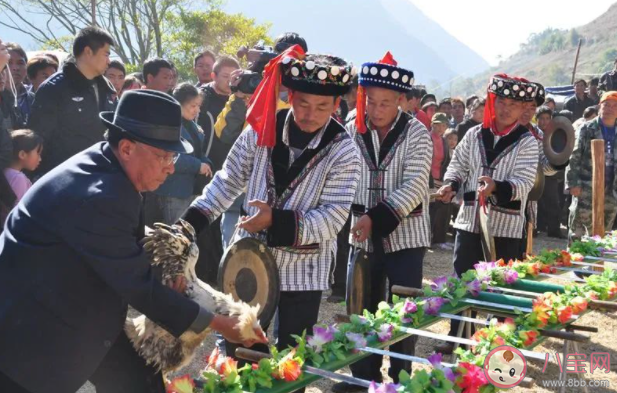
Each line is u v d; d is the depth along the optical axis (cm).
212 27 3294
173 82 711
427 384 268
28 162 520
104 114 261
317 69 337
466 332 505
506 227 538
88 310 248
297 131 357
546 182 1182
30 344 239
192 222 363
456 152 561
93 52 557
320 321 645
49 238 241
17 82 689
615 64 1469
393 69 426
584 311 403
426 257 981
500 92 526
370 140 451
